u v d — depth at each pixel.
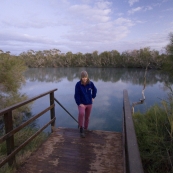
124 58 66.69
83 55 87.94
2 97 8.75
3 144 4.20
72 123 8.89
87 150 2.68
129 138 1.23
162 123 2.92
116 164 2.31
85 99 3.13
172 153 2.48
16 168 2.23
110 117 9.70
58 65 91.12
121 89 19.27
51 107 3.32
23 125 2.30
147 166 2.65
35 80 32.62
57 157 2.48
